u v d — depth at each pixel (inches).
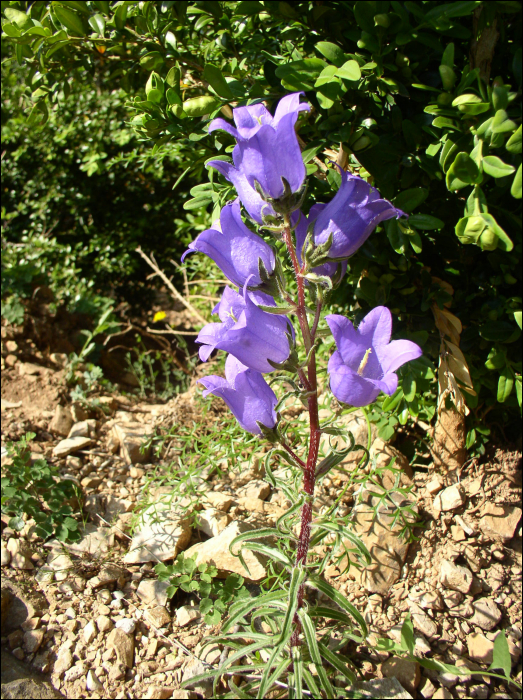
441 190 14.9
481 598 14.9
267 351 10.5
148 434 19.8
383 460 16.5
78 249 37.5
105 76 33.7
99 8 15.8
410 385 15.1
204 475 17.8
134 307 40.4
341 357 9.8
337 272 11.3
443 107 12.4
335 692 12.3
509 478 16.6
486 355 16.4
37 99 18.4
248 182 10.3
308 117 14.4
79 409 21.5
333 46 12.4
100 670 13.3
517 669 13.9
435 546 15.6
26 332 26.0
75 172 36.0
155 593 14.6
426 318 15.9
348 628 14.0
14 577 15.1
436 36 13.4
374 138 13.3
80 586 15.0
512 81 14.1
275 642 11.9
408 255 14.8
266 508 16.7
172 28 16.3
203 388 20.7
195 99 14.4
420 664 13.2
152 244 39.0
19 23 16.1
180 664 13.4
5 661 13.3
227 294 11.3
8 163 36.1
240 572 14.6
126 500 17.4
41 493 16.9
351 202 10.3
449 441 16.4
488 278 15.9
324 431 11.4
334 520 13.0
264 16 15.7
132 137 31.4
